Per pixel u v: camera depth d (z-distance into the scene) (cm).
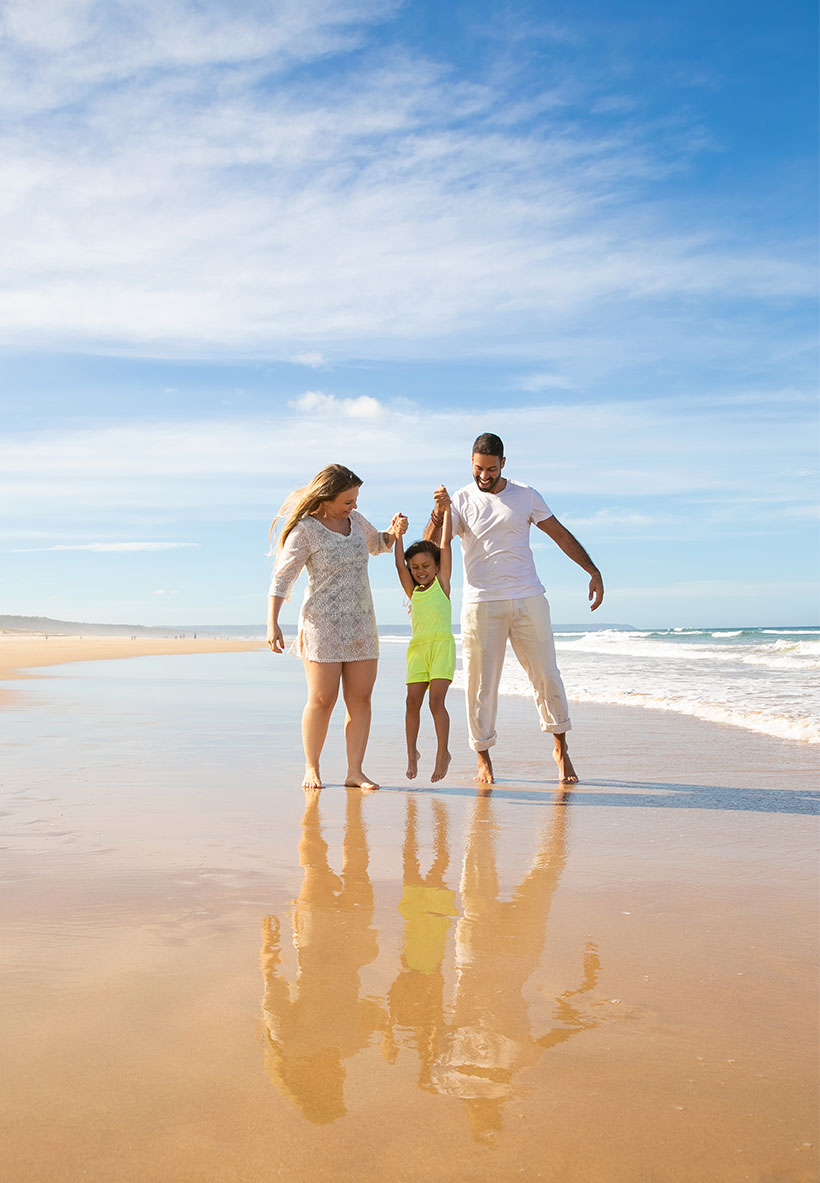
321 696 440
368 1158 125
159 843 311
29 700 909
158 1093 142
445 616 466
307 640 446
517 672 1293
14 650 2706
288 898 250
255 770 479
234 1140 129
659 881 272
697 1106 140
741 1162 126
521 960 203
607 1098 142
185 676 1387
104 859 287
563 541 481
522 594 457
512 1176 122
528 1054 157
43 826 334
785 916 237
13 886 256
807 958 206
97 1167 122
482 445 462
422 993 184
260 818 358
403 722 728
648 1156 127
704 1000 181
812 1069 153
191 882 263
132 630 16112
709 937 221
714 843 321
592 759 527
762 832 339
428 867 287
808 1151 129
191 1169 122
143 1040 160
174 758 513
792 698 858
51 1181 119
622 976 194
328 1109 138
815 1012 176
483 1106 139
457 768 503
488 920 233
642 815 371
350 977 192
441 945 213
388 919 233
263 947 210
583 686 1066
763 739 604
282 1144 128
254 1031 164
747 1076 150
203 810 370
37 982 186
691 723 698
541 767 504
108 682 1223
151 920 228
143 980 188
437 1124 134
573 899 252
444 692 455
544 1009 176
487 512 465
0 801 381
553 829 345
